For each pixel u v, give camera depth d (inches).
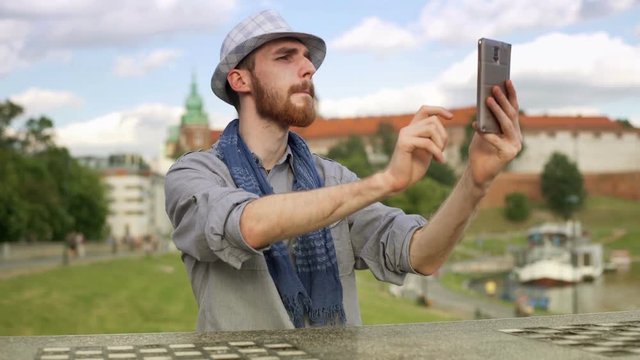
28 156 3902.6
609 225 5674.2
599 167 6122.1
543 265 3415.4
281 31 111.6
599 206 5935.0
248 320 106.0
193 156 113.1
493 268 4023.1
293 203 91.5
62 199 4114.2
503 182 5856.3
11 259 2962.6
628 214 5826.8
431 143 87.8
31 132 4057.6
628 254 4726.9
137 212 6279.5
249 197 97.1
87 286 2206.0
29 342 82.8
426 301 2652.6
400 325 94.3
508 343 80.7
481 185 100.5
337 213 90.1
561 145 6048.2
